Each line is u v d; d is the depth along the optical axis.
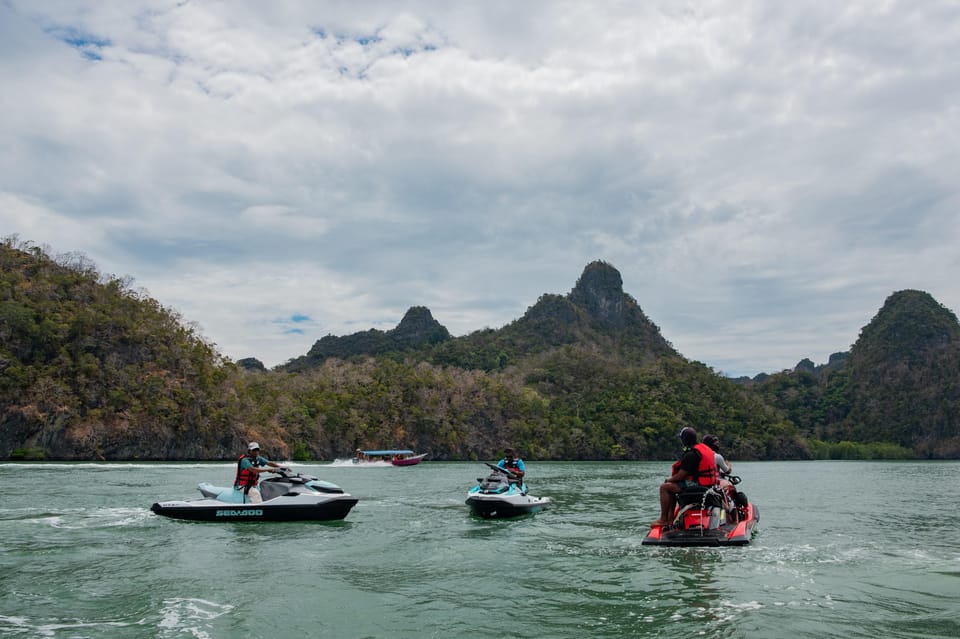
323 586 7.88
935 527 13.51
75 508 15.36
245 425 67.00
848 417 136.75
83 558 9.42
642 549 10.43
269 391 78.44
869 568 8.95
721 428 106.50
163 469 35.34
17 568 8.70
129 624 6.24
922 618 6.54
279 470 14.29
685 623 6.38
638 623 6.41
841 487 28.34
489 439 93.44
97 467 37.88
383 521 14.12
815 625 6.29
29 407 53.81
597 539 11.59
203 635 5.95
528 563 9.34
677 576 8.45
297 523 13.50
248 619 6.46
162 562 9.20
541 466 59.34
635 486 27.11
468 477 34.12
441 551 10.34
